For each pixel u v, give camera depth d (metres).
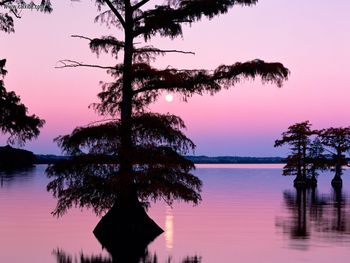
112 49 29.64
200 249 24.14
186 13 28.41
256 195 60.72
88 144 27.61
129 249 24.22
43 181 86.31
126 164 27.17
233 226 32.19
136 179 26.64
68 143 27.81
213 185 85.19
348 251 23.31
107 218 28.50
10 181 86.19
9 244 25.38
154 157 26.88
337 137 89.69
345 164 90.00
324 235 28.25
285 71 28.09
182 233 29.22
